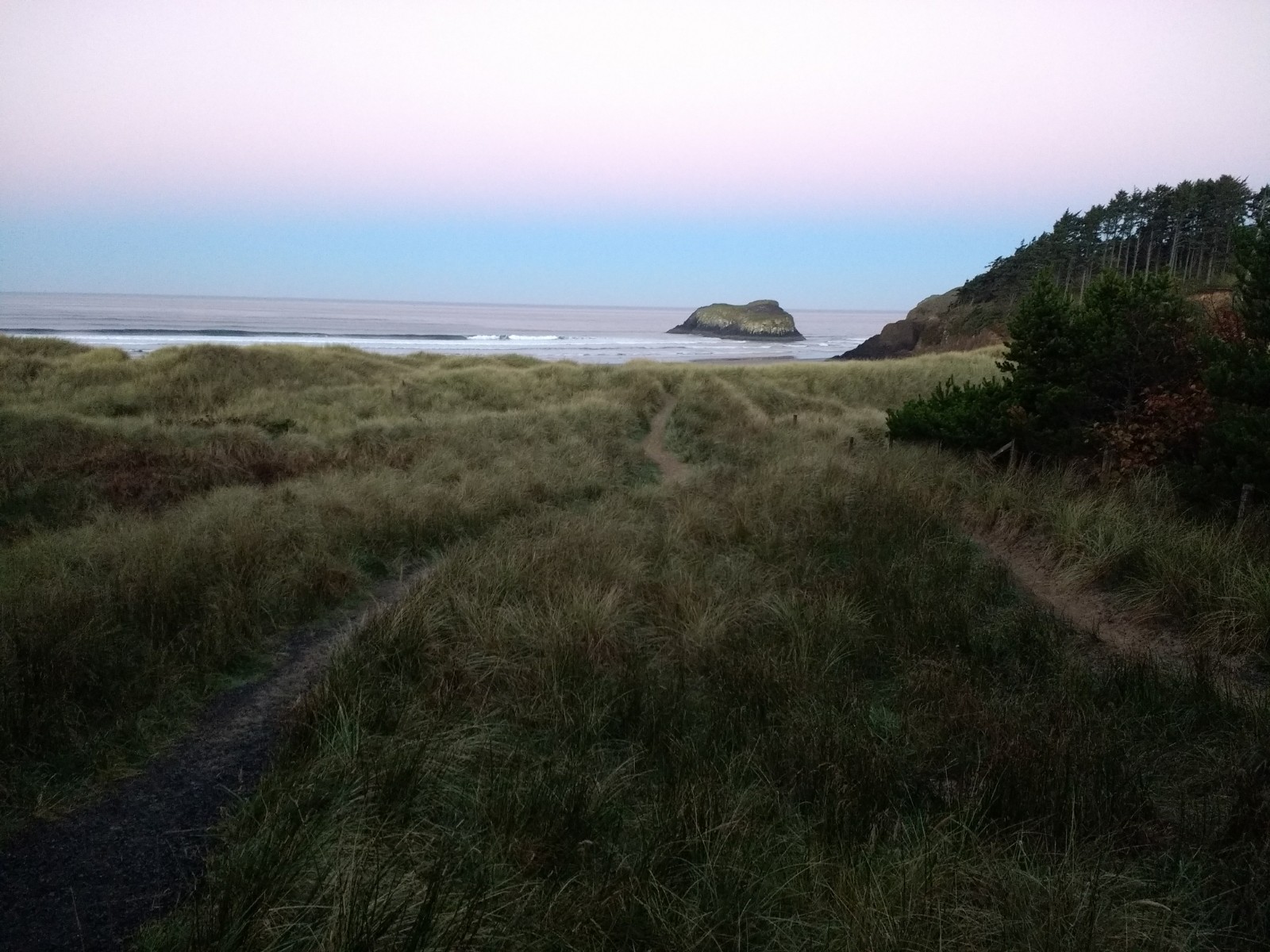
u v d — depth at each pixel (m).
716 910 2.95
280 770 3.65
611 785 3.74
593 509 9.59
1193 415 8.23
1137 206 49.84
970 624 5.76
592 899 2.94
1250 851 3.16
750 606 6.07
